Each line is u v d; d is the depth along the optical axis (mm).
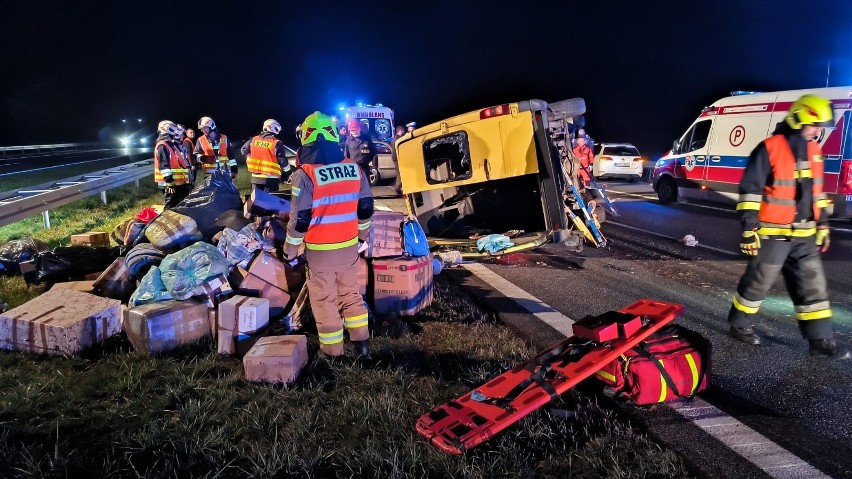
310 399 3666
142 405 3535
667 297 6230
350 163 4246
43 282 5730
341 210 4145
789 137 4156
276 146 8961
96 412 3461
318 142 4137
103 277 5121
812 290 4285
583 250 8609
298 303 4812
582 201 7957
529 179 8570
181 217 5547
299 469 2992
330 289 4227
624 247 8805
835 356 4492
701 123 13125
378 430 3355
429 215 8586
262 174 9008
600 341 3676
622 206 13469
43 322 4227
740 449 3295
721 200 12617
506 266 7625
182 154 8531
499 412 3297
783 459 3201
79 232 9141
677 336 3957
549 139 7043
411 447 3121
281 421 3410
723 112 12508
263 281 4930
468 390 3811
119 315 4590
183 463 2982
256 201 5684
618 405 3768
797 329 5176
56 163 26312
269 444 3174
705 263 7785
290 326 4758
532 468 3061
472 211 9078
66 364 4047
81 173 20078
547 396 3355
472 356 4473
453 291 6305
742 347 4762
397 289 5297
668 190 14078
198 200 5820
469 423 3236
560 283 6789
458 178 7398
